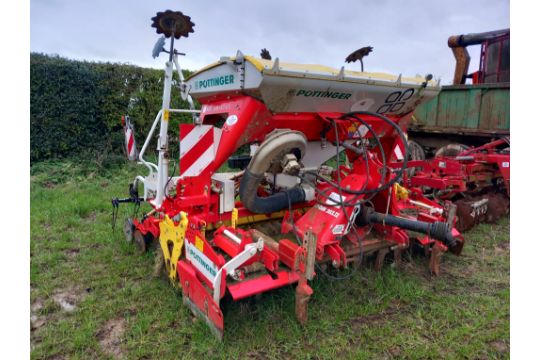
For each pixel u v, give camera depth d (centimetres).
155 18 335
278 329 291
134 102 940
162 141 362
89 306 323
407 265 415
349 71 353
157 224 382
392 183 321
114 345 278
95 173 820
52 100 842
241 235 305
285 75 302
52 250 436
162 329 293
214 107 374
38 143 844
